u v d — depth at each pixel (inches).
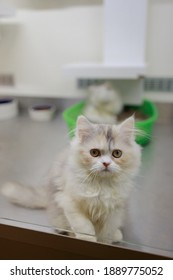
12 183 35.3
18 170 40.3
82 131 24.2
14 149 48.4
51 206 27.7
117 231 26.1
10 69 80.0
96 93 60.1
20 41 75.8
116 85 62.8
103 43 68.1
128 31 58.6
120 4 56.6
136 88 61.8
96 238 25.1
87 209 25.5
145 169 35.0
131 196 28.5
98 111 58.0
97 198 24.7
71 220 25.2
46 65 76.5
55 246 26.2
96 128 24.5
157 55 66.8
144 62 62.0
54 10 70.4
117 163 23.5
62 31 72.0
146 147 40.0
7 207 30.0
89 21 69.0
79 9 68.7
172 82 67.7
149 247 24.3
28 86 80.1
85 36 70.8
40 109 66.8
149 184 32.8
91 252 25.2
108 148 23.6
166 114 64.3
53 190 27.8
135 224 27.3
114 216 26.1
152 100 66.4
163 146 44.6
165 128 56.2
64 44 73.2
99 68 56.4
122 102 62.7
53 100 72.5
